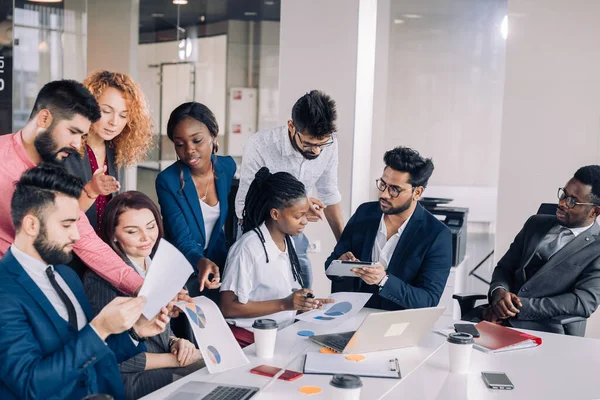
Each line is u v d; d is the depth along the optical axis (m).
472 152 6.79
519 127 4.96
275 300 2.77
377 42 6.82
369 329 2.41
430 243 3.16
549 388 2.21
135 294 2.43
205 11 8.09
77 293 2.22
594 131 4.80
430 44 6.77
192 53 8.15
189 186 3.33
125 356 2.33
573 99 4.82
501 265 3.79
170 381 2.51
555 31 4.82
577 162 4.85
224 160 3.58
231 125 8.47
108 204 2.61
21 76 7.00
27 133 2.56
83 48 7.28
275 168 3.67
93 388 2.04
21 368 1.86
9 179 2.52
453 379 2.27
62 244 2.02
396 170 3.11
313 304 2.72
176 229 3.29
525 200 4.98
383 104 6.88
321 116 3.33
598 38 4.73
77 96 2.54
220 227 3.50
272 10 8.27
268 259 2.84
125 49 7.57
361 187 5.13
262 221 2.90
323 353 2.46
